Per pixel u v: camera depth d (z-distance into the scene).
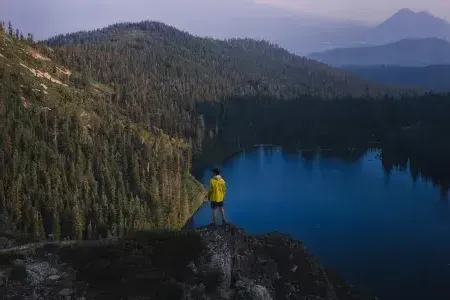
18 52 171.75
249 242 33.72
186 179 158.25
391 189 181.38
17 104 129.62
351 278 104.81
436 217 148.12
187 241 28.09
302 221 146.88
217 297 25.62
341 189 182.88
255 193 178.25
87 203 108.50
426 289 99.62
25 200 97.94
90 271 26.36
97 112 167.25
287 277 33.06
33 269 26.34
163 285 25.19
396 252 120.81
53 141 123.38
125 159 134.62
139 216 111.69
